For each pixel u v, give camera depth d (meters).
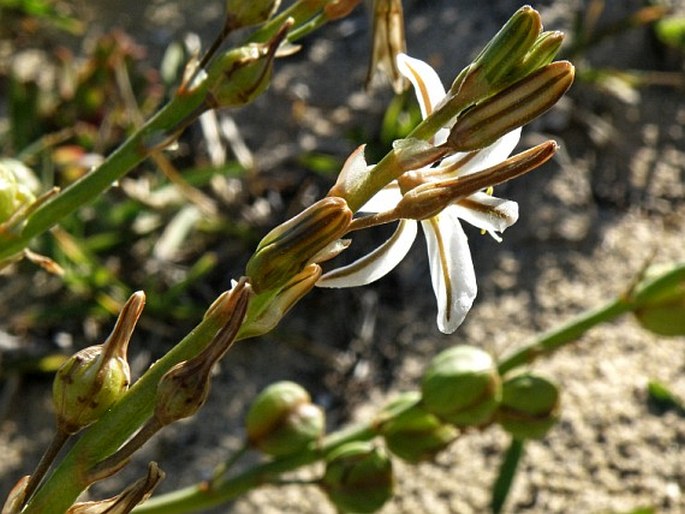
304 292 0.12
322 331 0.33
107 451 0.12
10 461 0.29
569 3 0.41
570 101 0.38
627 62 0.40
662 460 0.30
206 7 0.43
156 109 0.37
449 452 0.30
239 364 0.32
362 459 0.22
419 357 0.32
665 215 0.36
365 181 0.12
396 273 0.34
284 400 0.22
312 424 0.22
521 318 0.33
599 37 0.39
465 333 0.33
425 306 0.33
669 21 0.39
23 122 0.35
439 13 0.41
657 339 0.33
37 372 0.31
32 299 0.32
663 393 0.29
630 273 0.34
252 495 0.29
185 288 0.33
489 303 0.33
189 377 0.11
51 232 0.31
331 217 0.12
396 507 0.29
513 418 0.23
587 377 0.32
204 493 0.22
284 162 0.37
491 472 0.30
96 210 0.33
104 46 0.36
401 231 0.13
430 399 0.22
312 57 0.40
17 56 0.41
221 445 0.30
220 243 0.34
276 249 0.12
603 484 0.30
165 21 0.43
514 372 0.31
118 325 0.12
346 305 0.33
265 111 0.38
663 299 0.22
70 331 0.32
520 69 0.12
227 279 0.33
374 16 0.20
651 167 0.37
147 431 0.12
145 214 0.34
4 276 0.33
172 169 0.34
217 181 0.35
